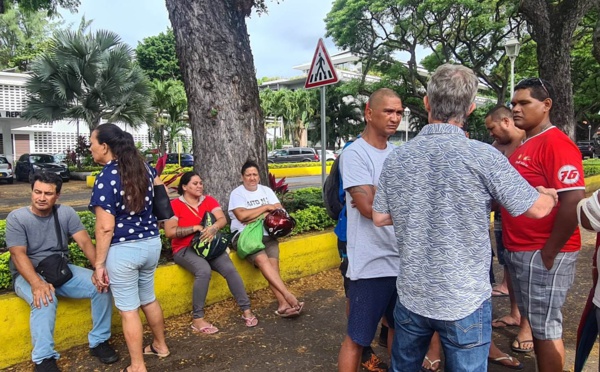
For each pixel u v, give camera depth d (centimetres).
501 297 482
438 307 184
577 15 973
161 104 3016
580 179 243
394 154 205
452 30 2370
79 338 368
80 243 352
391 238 256
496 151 187
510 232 273
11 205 1350
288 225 436
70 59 1897
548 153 253
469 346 184
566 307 436
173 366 337
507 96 2394
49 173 332
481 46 2353
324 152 608
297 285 519
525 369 329
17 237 321
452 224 183
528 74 2328
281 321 419
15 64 3938
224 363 341
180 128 3225
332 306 455
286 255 523
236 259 472
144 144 3556
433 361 326
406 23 2312
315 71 605
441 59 2534
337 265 589
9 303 331
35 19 3922
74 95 1967
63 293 342
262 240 443
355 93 2664
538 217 187
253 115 569
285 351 359
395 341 209
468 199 182
